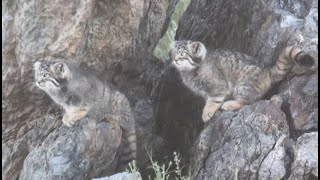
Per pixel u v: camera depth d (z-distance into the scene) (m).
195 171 3.82
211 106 3.89
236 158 3.66
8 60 3.93
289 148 3.65
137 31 4.07
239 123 3.73
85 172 3.91
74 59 3.95
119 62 4.11
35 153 3.95
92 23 3.95
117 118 4.03
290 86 3.78
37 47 3.88
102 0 3.93
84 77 3.89
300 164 3.55
